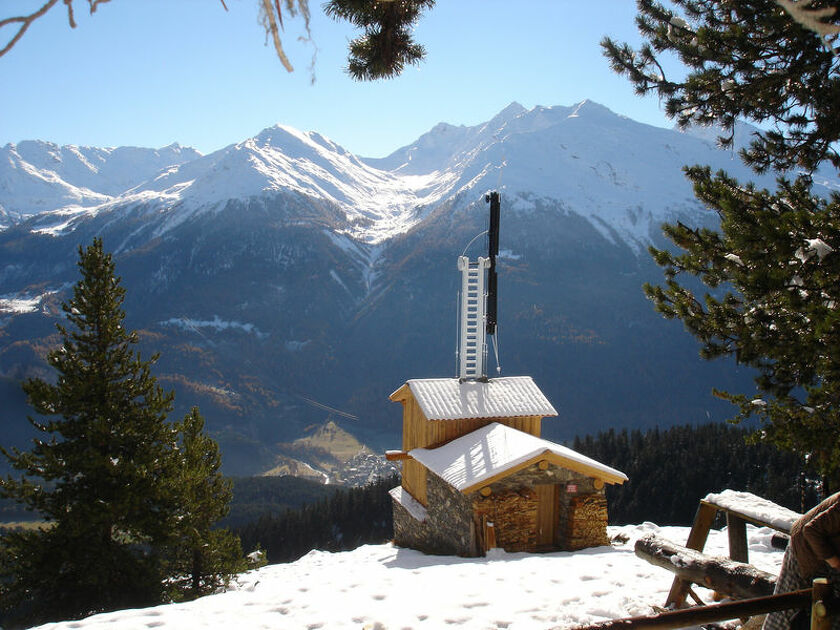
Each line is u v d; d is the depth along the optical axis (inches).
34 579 719.7
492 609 321.1
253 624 321.7
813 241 265.0
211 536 842.8
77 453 751.1
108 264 807.1
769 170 335.9
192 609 358.6
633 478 2642.7
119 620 338.0
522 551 638.5
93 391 788.0
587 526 653.3
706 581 260.5
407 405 901.2
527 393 843.4
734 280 292.8
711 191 308.2
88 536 732.0
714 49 309.9
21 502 743.7
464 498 666.8
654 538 297.7
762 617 232.1
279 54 80.0
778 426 295.4
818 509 174.6
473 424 808.3
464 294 895.7
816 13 80.6
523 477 650.8
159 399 807.1
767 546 504.7
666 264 323.9
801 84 304.7
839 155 316.8
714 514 313.1
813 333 258.4
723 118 331.9
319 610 338.6
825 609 141.3
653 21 343.3
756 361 293.9
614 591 348.8
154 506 783.7
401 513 891.4
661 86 343.3
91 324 797.2
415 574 422.6
